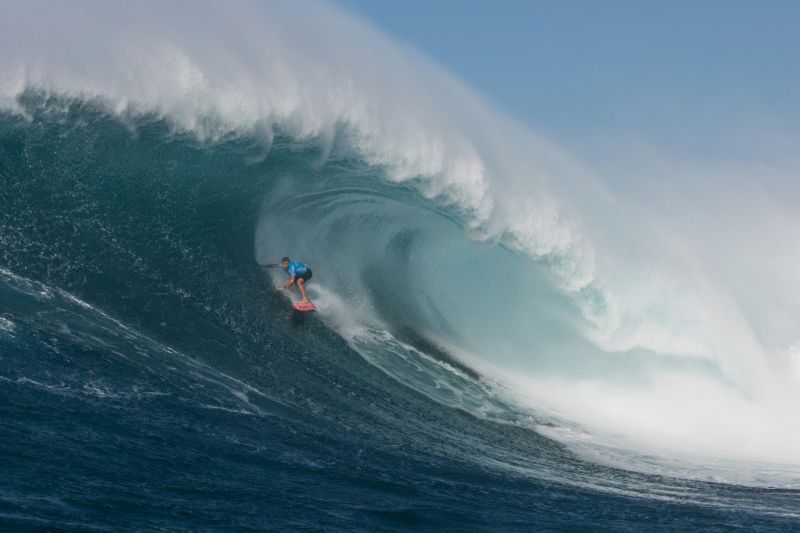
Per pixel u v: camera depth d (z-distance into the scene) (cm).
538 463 5194
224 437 4122
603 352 7119
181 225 6072
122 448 3666
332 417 4931
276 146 6944
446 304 6912
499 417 5922
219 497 3431
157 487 3388
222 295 5725
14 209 5559
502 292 7138
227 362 5122
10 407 3738
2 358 4172
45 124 6253
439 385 6078
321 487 3822
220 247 6088
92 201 5894
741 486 5444
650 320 7250
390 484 4088
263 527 3219
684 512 4525
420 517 3681
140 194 6134
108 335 4822
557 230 7381
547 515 4075
